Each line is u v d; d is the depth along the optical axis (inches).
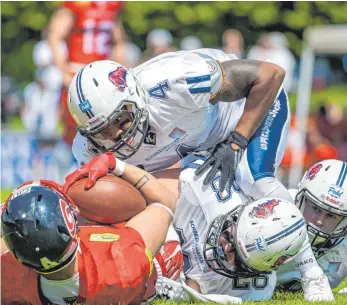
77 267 509.0
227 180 625.9
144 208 554.9
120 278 513.0
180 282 613.0
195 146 659.4
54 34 1221.7
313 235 641.6
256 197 641.6
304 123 1647.4
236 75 642.8
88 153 636.7
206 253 609.6
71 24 1226.0
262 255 572.7
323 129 1679.4
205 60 627.5
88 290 510.3
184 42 2138.3
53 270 498.6
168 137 625.3
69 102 593.6
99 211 538.9
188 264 626.2
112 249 518.6
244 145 643.5
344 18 2181.3
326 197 629.0
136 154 630.5
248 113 649.6
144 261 523.2
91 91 581.6
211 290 621.3
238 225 580.1
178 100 608.1
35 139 1501.0
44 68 1798.7
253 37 2220.7
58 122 1830.7
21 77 2427.4
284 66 1792.6
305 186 640.4
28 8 2274.9
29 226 487.5
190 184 619.5
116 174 553.3
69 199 511.2
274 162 662.5
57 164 1451.8
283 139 681.6
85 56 1229.7
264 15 2183.8
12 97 2401.6
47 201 494.6
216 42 2231.8
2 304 520.1
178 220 623.5
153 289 562.3
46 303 517.0
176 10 2203.5
